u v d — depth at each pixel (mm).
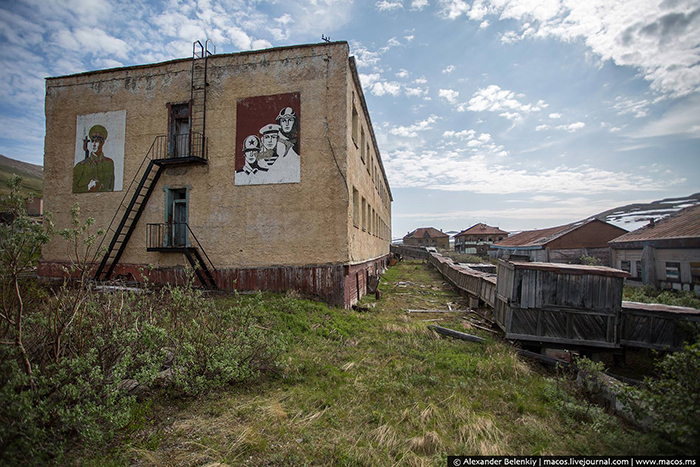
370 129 16703
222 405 4191
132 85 12031
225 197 10898
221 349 4641
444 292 14148
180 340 4766
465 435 3650
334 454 3334
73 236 4035
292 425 3838
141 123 11859
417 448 3439
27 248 3455
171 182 11336
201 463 3188
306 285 10117
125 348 4035
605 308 6492
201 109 11242
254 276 10484
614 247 19328
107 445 3367
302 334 7035
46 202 12430
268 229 10547
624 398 3906
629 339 6582
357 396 4535
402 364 5586
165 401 4223
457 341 7090
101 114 12219
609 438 3395
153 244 11312
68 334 3936
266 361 5211
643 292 13875
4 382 3029
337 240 10109
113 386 3586
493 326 8273
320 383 4887
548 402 4410
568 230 25234
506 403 4340
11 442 2869
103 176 12039
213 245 10859
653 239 15688
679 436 3043
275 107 10742
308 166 10430
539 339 6652
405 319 8805
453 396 4457
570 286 6613
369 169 16750
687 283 13812
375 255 19406
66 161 12414
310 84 10586
